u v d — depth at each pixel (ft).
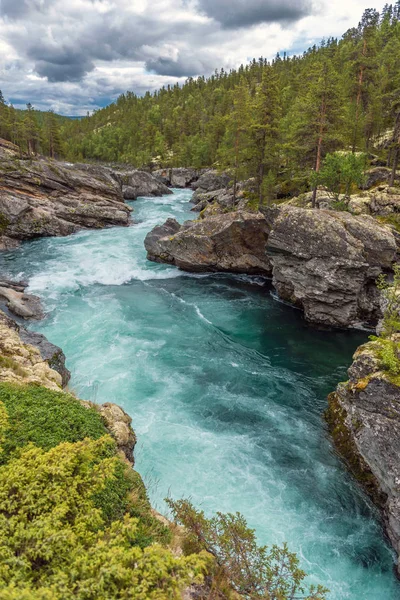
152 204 257.75
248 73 501.56
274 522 43.88
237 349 84.12
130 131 490.08
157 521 29.68
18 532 19.25
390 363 46.47
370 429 46.11
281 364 79.25
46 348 61.87
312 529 43.50
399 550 40.06
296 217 94.89
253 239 120.88
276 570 26.86
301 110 136.98
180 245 127.24
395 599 37.37
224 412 62.75
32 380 45.21
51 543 19.19
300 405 66.08
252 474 50.29
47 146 315.99
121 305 101.76
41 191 191.21
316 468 52.06
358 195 130.82
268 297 113.80
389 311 59.16
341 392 54.54
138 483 33.42
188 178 354.74
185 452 53.06
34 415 35.99
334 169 116.47
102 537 22.90
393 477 42.57
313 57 357.41
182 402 64.18
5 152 216.33
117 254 143.95
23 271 122.21
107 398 62.69
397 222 107.96
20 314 89.04
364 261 85.97
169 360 77.10
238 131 161.68
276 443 56.39
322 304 94.68
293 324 97.35
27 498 21.29
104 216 186.80
